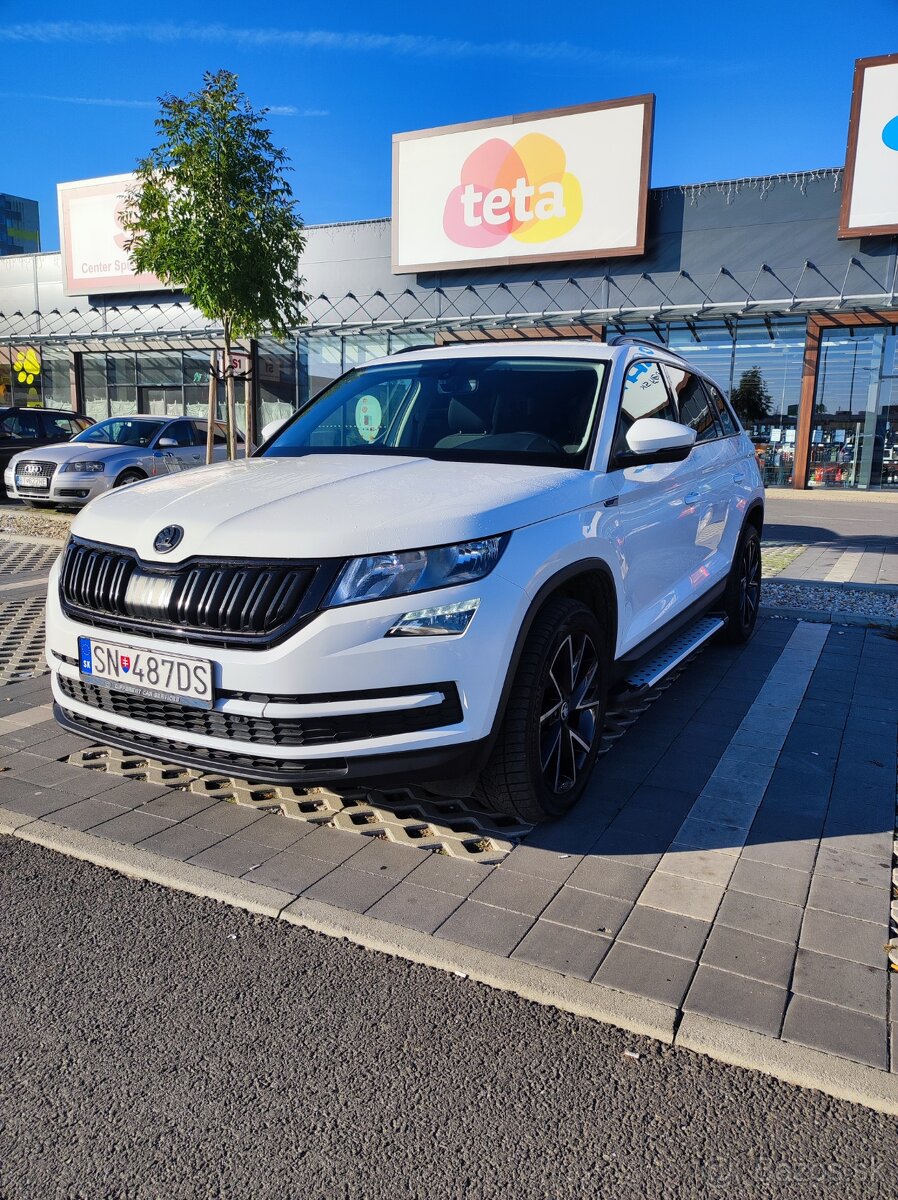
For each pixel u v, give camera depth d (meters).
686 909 2.69
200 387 26.98
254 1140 1.84
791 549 10.66
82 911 2.71
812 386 20.05
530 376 3.98
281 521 2.80
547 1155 1.80
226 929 2.61
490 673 2.74
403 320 22.77
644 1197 1.71
